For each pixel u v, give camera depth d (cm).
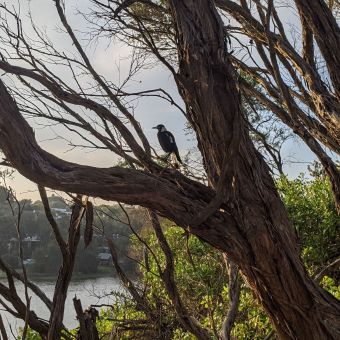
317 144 505
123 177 285
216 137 305
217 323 536
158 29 472
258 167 314
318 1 489
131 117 358
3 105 256
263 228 306
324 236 844
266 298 319
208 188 312
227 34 320
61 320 343
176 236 880
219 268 728
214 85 306
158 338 469
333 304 319
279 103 545
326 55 493
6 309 350
